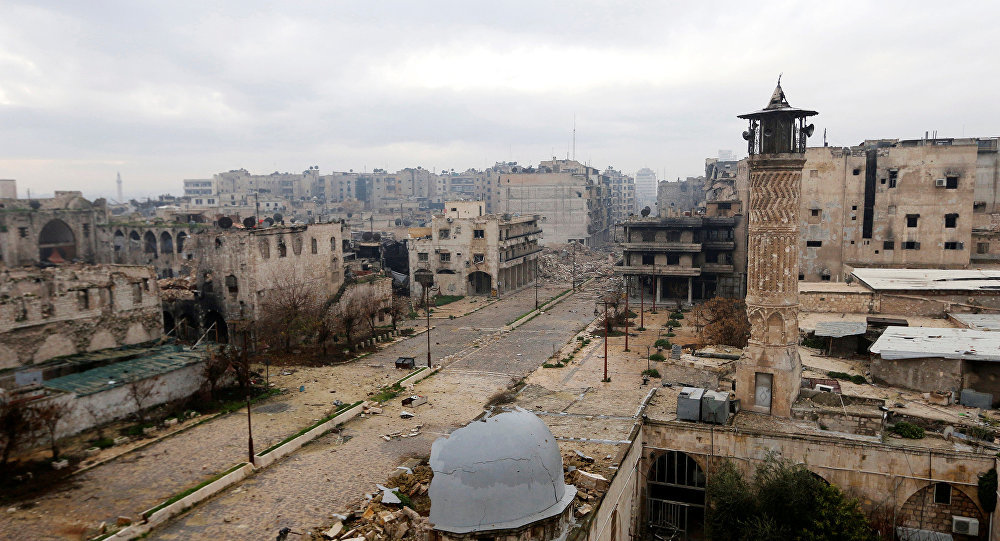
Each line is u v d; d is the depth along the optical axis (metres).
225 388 51.28
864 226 84.75
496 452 21.58
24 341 45.41
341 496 33.47
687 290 94.25
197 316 71.19
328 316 69.94
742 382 40.47
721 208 95.56
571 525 24.52
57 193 110.19
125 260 106.00
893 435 36.38
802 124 37.38
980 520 32.19
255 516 31.27
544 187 162.12
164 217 110.56
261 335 66.12
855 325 52.34
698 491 37.94
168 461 37.62
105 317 51.19
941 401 38.97
